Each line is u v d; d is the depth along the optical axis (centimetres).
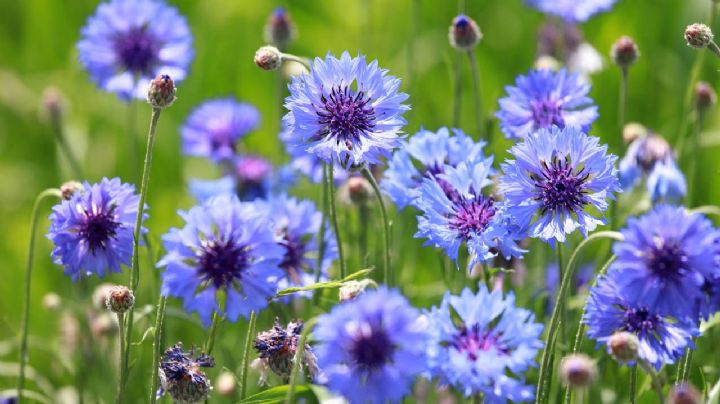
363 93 75
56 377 99
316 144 75
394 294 68
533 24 131
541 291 87
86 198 76
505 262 84
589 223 73
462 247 84
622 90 88
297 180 101
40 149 125
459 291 85
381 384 68
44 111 104
